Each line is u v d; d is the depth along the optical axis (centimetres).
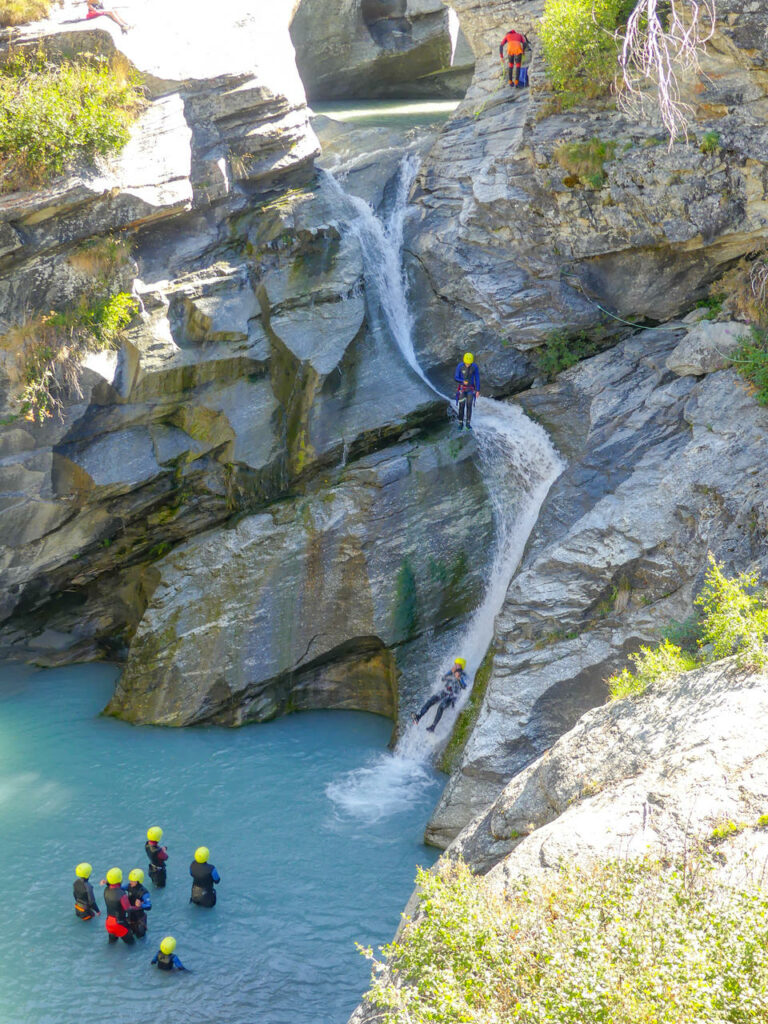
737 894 646
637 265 1864
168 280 1912
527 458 1903
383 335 2025
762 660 935
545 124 1838
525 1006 600
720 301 1847
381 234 2130
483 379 2009
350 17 2983
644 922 639
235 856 1503
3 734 1816
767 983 560
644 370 1853
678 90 1658
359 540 1850
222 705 1859
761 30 1507
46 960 1298
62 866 1470
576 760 982
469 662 1878
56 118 1719
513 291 1967
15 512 1852
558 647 1547
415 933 729
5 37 1819
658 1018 552
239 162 1973
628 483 1644
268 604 1866
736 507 1463
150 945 1330
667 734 920
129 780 1688
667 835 782
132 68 1869
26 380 1775
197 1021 1205
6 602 1981
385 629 1852
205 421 1900
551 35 1752
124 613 2103
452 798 1503
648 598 1520
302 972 1285
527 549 1745
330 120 2503
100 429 1855
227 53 2000
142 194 1820
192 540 1955
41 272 1778
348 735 1869
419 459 1895
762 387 1606
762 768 807
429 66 3105
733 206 1675
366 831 1566
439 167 2183
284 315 1934
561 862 768
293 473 1936
